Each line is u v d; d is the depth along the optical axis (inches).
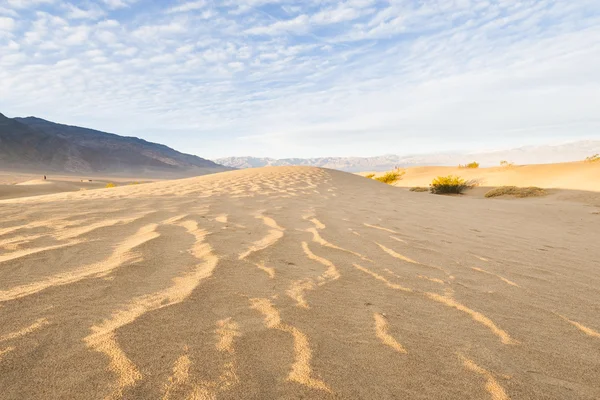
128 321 63.0
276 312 70.9
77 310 66.6
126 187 351.6
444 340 63.2
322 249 123.8
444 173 1132.5
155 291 77.8
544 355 59.9
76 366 49.7
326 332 63.9
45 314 64.1
